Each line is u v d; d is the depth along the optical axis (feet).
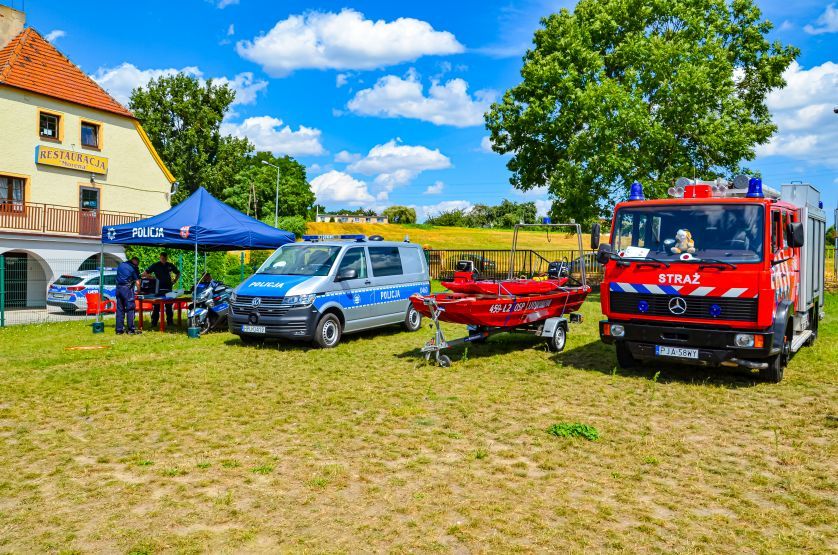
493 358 34.40
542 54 92.53
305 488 15.65
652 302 27.89
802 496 15.26
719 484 16.08
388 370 30.99
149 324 52.13
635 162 75.56
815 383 27.89
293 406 23.99
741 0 89.66
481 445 19.21
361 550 12.37
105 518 13.88
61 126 94.02
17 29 100.32
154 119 160.25
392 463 17.54
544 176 94.99
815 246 36.63
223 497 15.01
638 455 18.28
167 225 43.96
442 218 367.66
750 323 25.64
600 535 13.10
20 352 36.52
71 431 20.66
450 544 12.65
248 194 243.81
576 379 28.89
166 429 20.90
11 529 13.33
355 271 40.24
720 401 24.71
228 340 41.50
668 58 75.10
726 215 26.84
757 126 86.28
